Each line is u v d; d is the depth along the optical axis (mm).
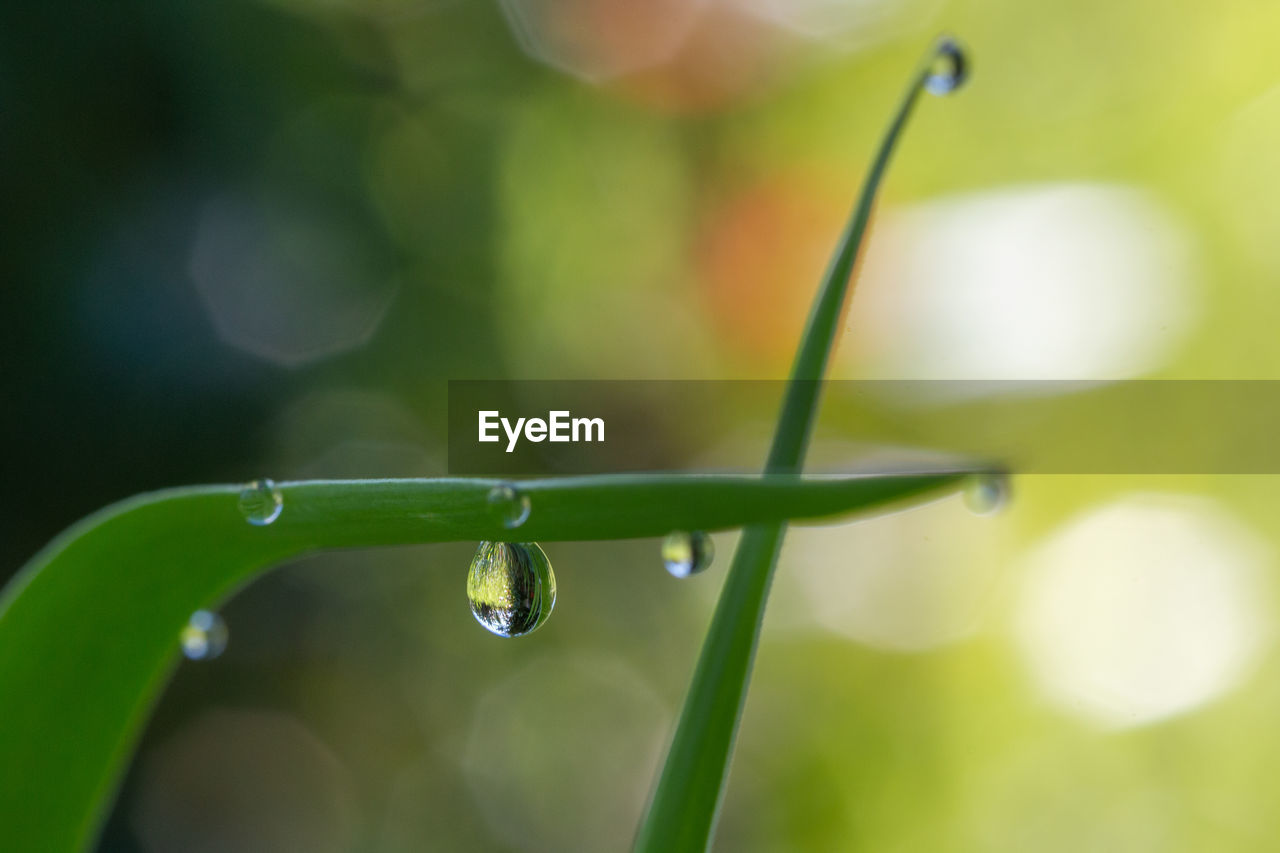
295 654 324
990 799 301
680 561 130
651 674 340
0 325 284
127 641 122
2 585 277
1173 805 286
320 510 120
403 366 342
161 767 305
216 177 320
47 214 293
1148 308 295
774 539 123
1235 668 289
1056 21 317
